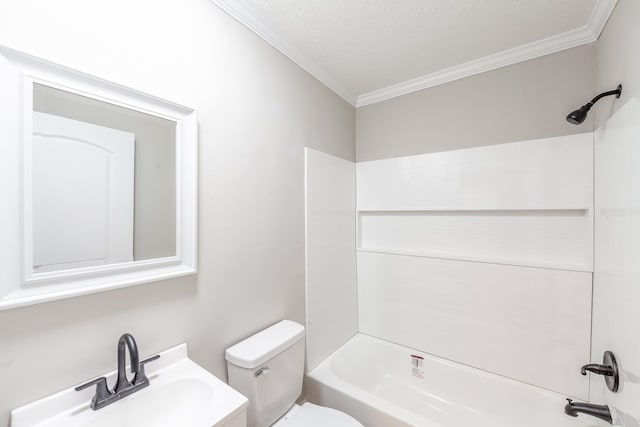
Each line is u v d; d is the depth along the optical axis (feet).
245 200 4.22
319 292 5.84
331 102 6.36
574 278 4.68
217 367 3.80
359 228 7.34
